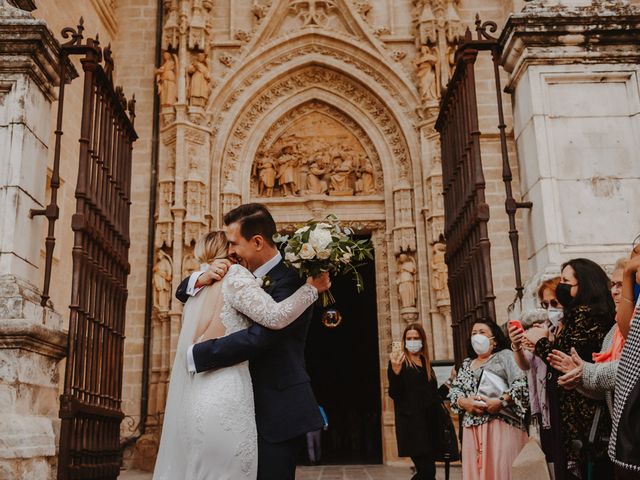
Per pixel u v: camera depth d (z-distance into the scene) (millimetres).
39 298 6625
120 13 18734
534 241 6797
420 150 17344
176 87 17484
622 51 6918
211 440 3432
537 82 6887
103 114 7934
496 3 18391
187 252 16438
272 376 3766
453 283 8523
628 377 3260
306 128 18750
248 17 18562
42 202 7160
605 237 6512
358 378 23906
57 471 6250
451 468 14016
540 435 5820
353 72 18156
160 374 15953
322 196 17656
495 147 17312
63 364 13305
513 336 5227
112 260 8078
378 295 17391
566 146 6734
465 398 5816
